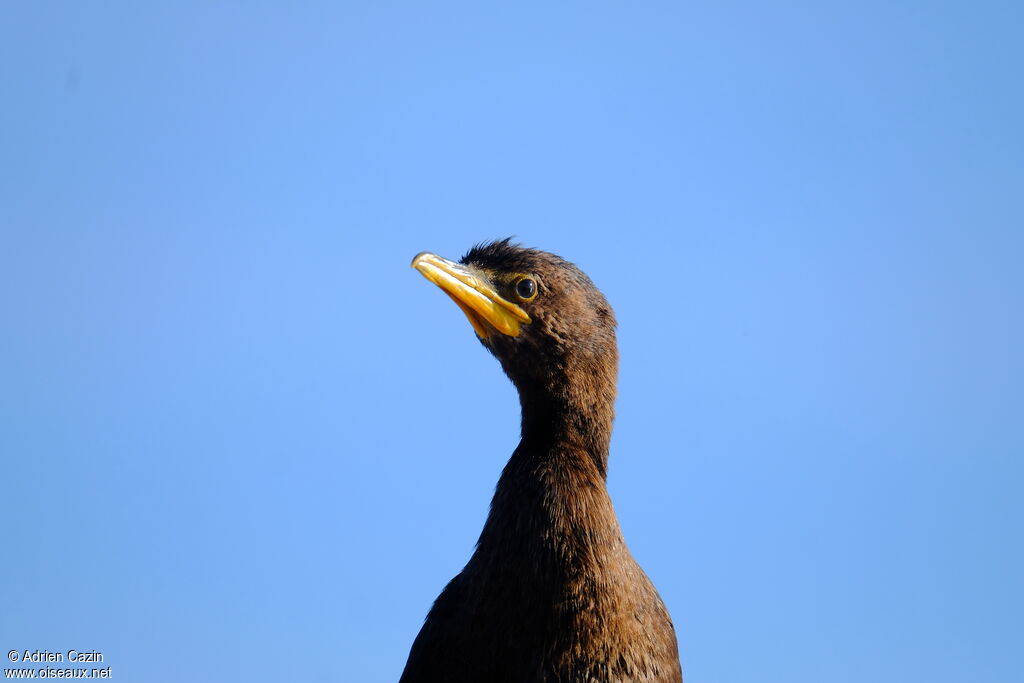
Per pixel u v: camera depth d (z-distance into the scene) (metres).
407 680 13.50
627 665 12.64
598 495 12.98
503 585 12.74
